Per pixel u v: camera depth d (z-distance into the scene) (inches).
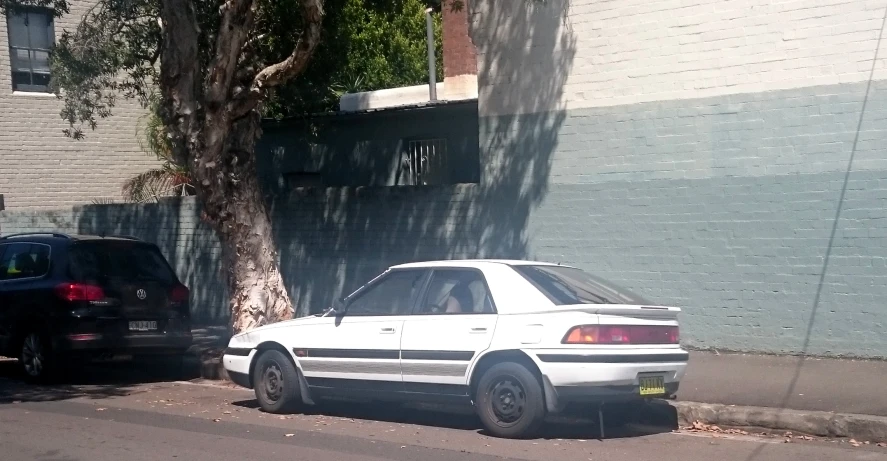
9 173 842.8
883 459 311.3
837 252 450.9
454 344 350.6
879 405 358.9
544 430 363.9
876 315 442.6
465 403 353.7
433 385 357.4
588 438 348.8
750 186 472.1
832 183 450.6
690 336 490.3
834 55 447.5
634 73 503.8
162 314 503.5
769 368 438.0
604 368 326.6
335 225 613.9
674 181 493.4
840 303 451.2
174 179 809.5
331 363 383.2
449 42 830.5
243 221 499.2
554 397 332.8
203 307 685.9
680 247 492.4
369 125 697.6
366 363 372.8
